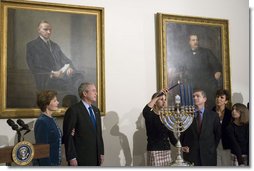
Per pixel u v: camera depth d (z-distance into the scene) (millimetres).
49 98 3209
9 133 3451
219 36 4426
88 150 3164
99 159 3262
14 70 3516
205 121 3477
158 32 4137
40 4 3654
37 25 3652
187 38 4258
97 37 3887
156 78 4133
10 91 3477
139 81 4062
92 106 3443
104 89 3834
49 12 3711
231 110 4082
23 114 3486
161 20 4129
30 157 2693
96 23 3896
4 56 3473
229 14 4562
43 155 2809
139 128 4012
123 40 4035
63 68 3725
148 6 4184
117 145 3904
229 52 4434
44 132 2984
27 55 3584
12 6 3551
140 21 4129
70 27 3791
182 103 3082
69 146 3082
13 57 3521
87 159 3146
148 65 4113
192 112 2920
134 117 4000
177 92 4125
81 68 3797
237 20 4590
